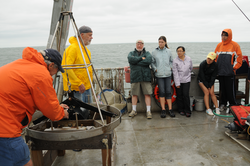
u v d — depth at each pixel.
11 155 1.46
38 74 1.46
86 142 1.90
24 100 1.46
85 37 2.71
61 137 1.74
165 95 4.33
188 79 4.10
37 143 1.90
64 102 2.20
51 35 3.62
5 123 1.41
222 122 3.77
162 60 4.01
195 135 3.23
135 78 4.00
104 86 4.61
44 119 2.14
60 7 3.45
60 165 2.46
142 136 3.26
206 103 4.28
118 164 2.46
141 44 3.97
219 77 4.45
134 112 4.25
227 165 2.37
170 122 3.85
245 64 4.39
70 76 2.64
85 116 2.28
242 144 2.81
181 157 2.58
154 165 2.42
